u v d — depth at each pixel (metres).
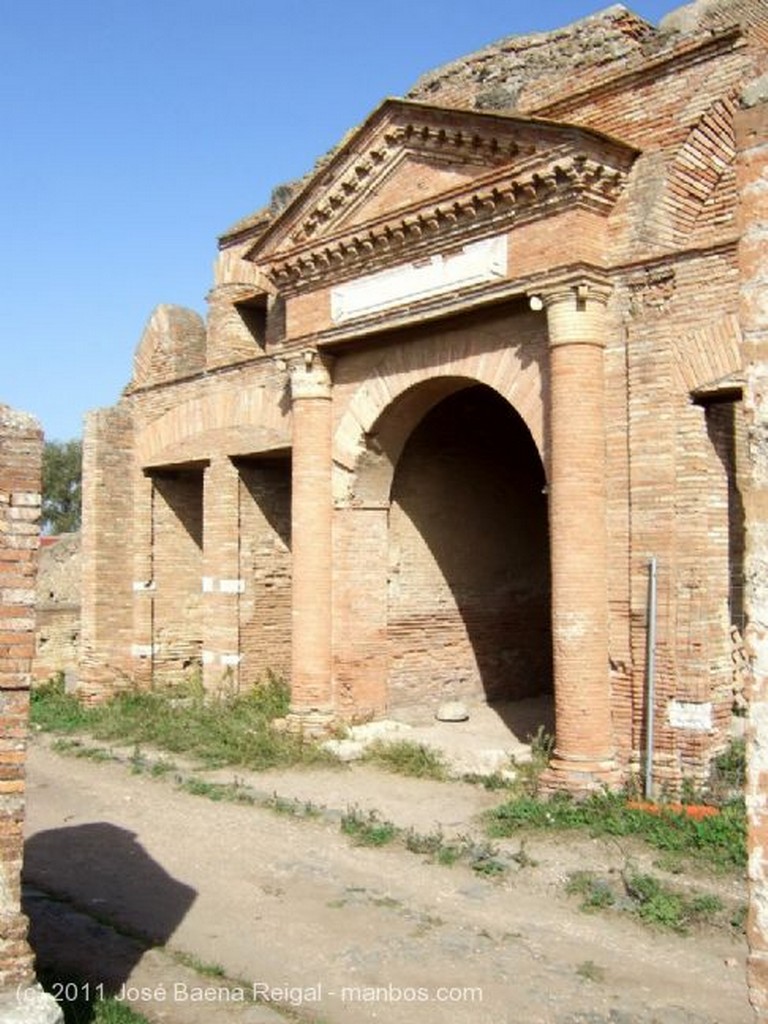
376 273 16.02
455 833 12.18
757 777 4.51
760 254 4.67
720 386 12.50
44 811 13.78
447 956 8.65
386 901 10.02
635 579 13.10
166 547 23.39
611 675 13.27
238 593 20.53
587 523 13.16
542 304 13.59
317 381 17.25
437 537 19.48
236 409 20.45
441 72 17.84
